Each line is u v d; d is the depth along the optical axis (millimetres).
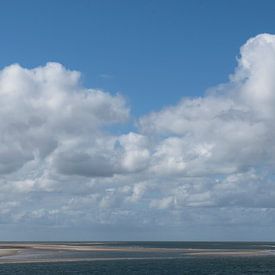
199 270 103688
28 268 101062
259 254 160750
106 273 95562
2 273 91812
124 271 99375
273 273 99688
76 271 97125
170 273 97750
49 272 94312
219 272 100688
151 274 95938
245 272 101125
